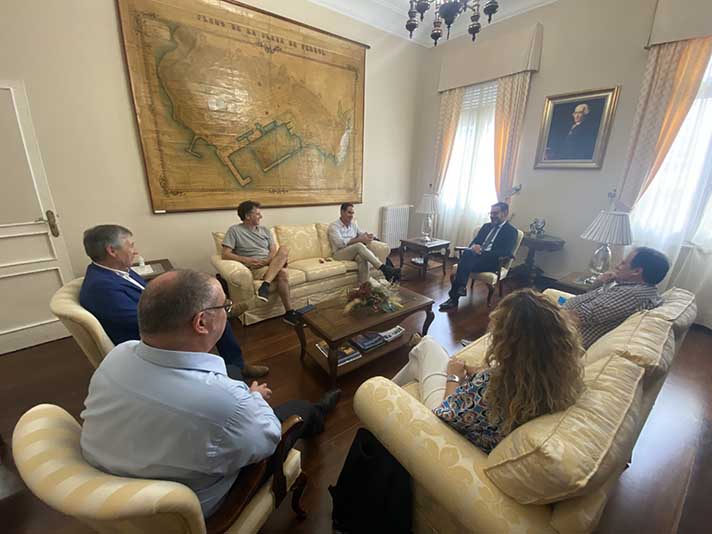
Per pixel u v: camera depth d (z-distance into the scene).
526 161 3.58
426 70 4.43
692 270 2.65
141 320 0.69
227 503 0.79
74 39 2.24
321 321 1.90
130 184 2.65
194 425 0.65
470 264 3.01
